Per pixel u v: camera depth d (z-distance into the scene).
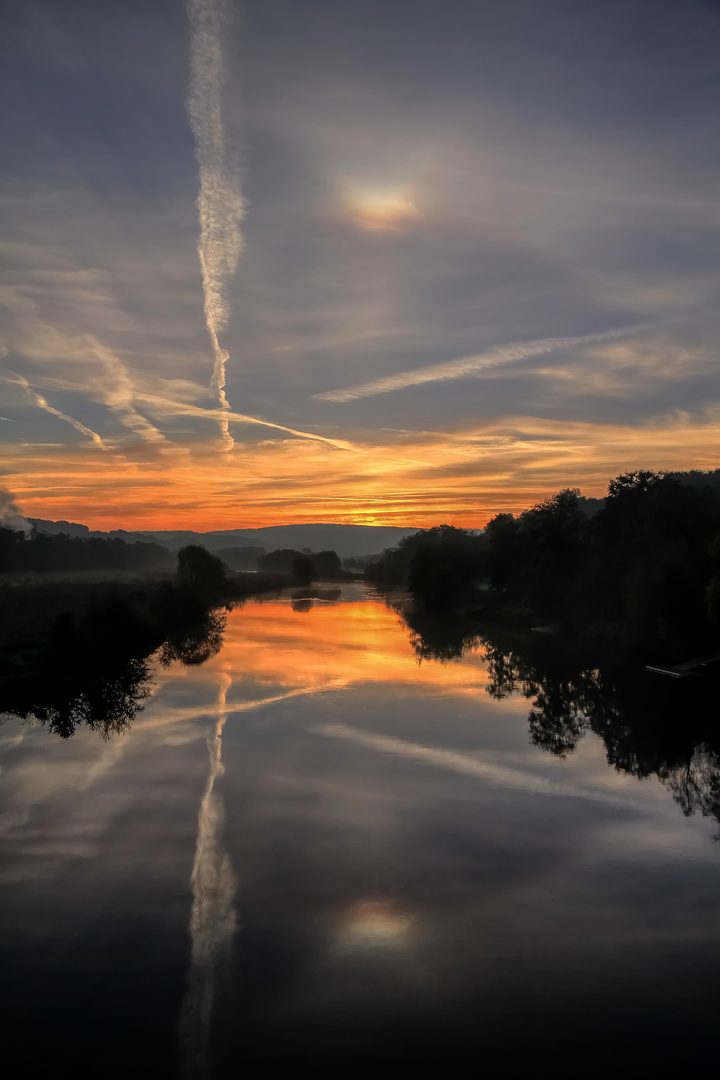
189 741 30.05
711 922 16.02
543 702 38.22
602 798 23.80
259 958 14.51
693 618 50.03
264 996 13.30
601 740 30.80
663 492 61.59
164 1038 12.13
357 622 85.56
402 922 15.95
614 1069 11.48
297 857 19.12
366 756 28.19
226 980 13.74
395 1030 12.40
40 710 35.50
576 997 13.35
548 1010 12.98
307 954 14.63
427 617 93.00
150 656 54.62
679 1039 12.17
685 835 20.86
